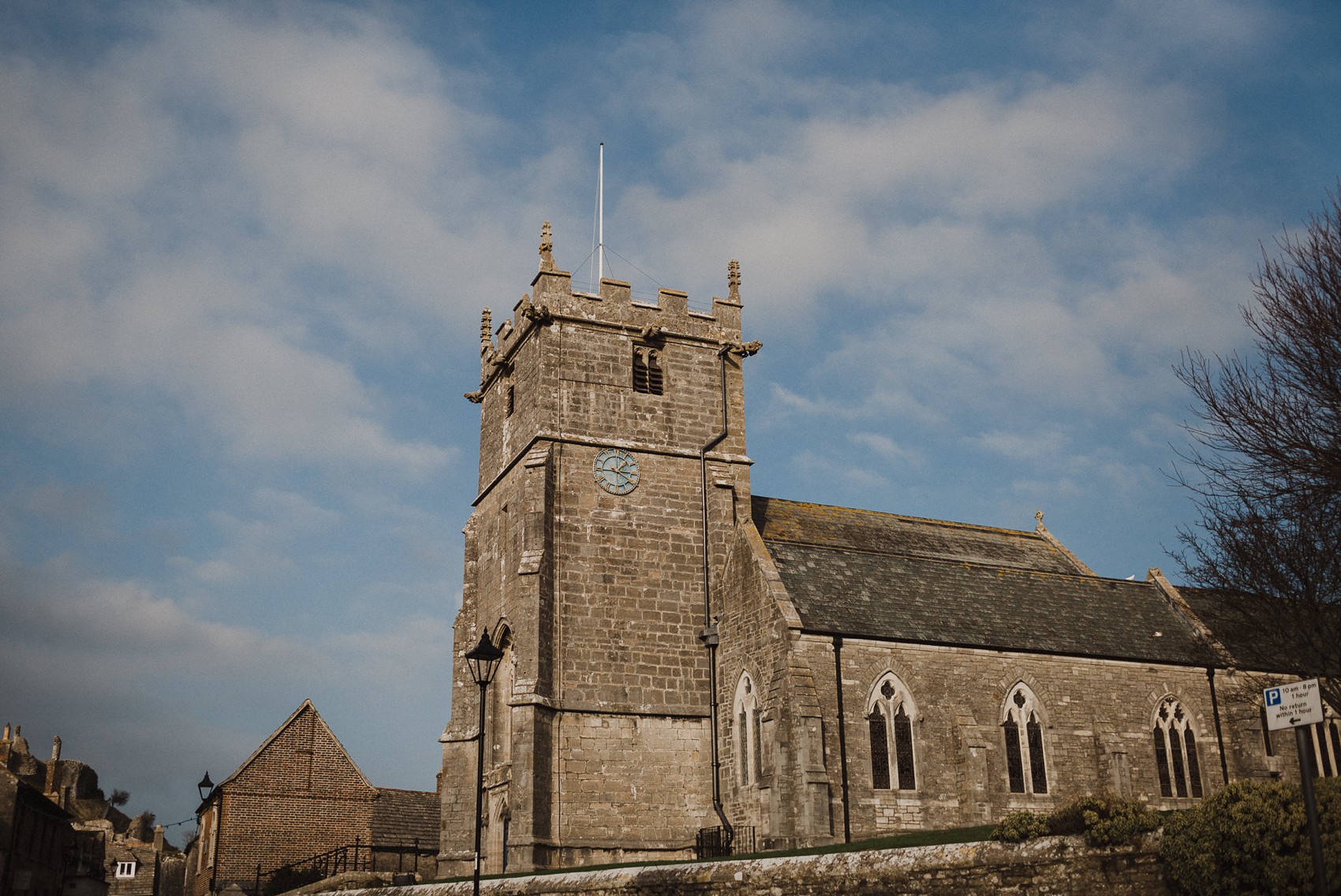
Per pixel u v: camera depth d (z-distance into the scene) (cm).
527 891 3697
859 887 3041
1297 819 2433
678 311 5631
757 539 5012
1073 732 4897
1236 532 3478
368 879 4838
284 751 7600
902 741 4600
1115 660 5075
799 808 4303
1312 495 3216
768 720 4594
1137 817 2823
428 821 7944
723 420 5572
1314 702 1916
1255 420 3247
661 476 5353
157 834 10306
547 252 5438
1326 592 3328
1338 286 3128
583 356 5372
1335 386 3089
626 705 4947
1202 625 5406
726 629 5091
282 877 6462
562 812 4703
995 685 4825
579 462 5219
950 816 4566
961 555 6109
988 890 2870
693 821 4900
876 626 4731
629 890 3478
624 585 5122
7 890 5781
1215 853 2555
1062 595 5481
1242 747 5094
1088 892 2770
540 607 4850
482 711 3428
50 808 6662
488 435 5922
